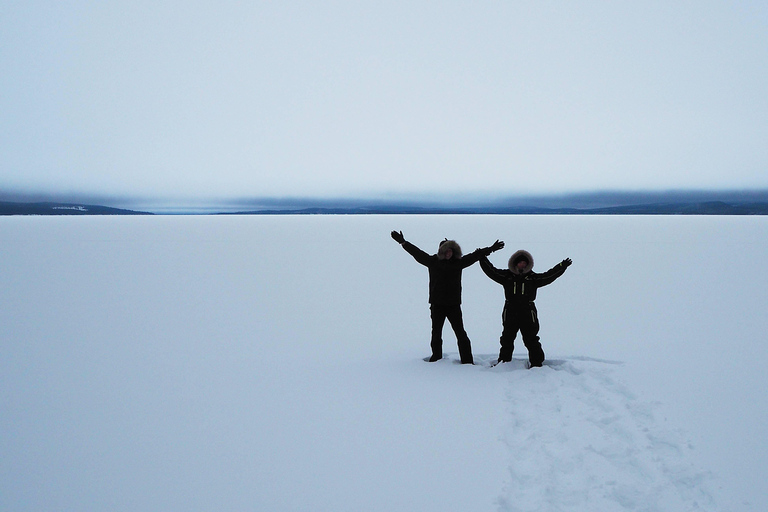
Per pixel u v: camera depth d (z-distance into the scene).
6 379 5.07
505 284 5.08
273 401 4.33
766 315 7.73
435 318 5.32
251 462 3.21
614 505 2.60
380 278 13.30
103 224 56.22
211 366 5.50
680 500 2.60
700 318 7.61
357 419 3.86
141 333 7.20
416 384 4.65
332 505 2.69
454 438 3.46
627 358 5.32
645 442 3.21
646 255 17.73
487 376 4.80
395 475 2.99
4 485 2.97
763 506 2.50
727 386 4.24
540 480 2.87
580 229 37.78
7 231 37.44
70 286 11.75
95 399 4.45
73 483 2.99
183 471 3.11
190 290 11.23
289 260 17.75
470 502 2.68
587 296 9.84
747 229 37.00
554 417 3.74
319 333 7.22
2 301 9.81
